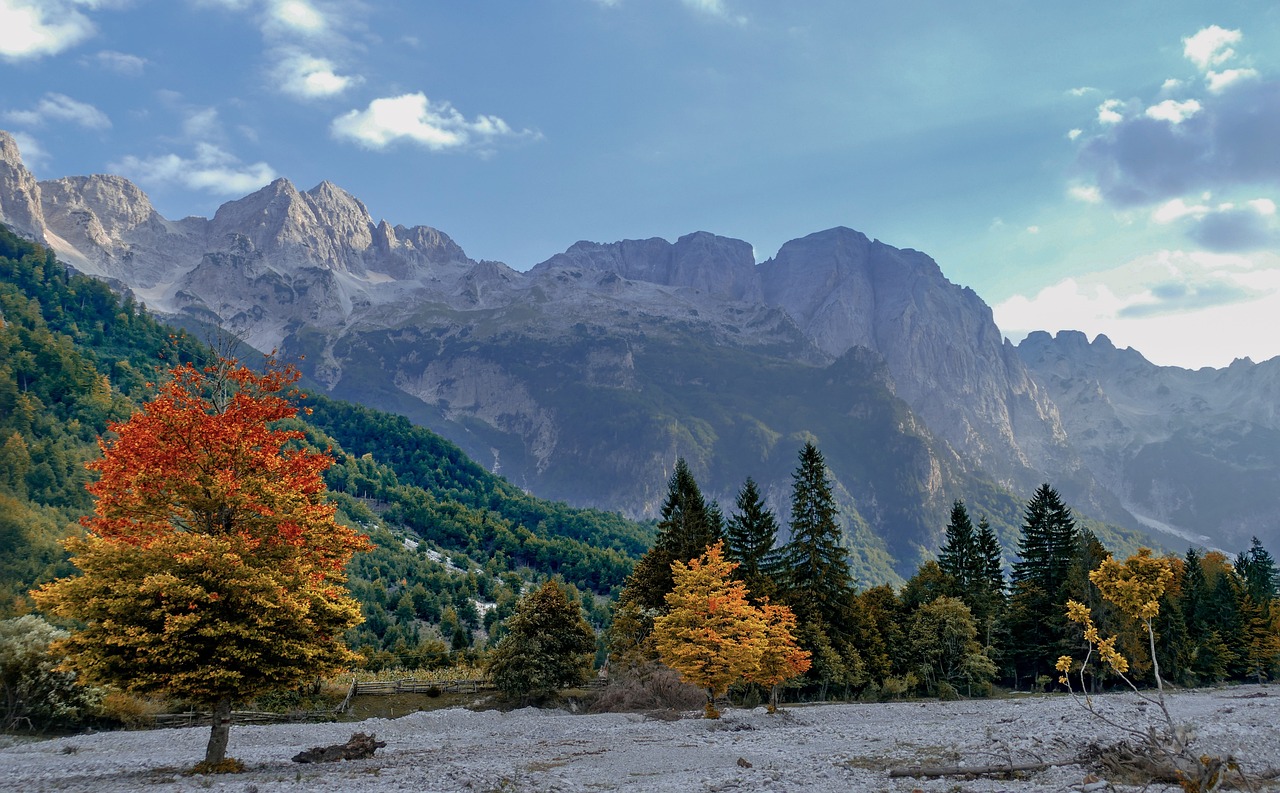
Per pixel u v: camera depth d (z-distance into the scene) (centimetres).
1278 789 1867
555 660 6888
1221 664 10512
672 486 8525
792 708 6062
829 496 8450
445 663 10656
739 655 4969
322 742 4506
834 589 8244
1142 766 2031
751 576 8175
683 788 2205
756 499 8762
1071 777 2041
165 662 2667
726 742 3528
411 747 3666
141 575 2738
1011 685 10412
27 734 4609
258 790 2283
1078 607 1852
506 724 5319
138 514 2853
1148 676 9650
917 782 2123
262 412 3048
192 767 2859
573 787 2350
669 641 5319
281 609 2811
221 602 2797
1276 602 12319
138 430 2870
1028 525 10800
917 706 6191
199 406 2970
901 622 9600
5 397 18925
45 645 4769
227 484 2847
